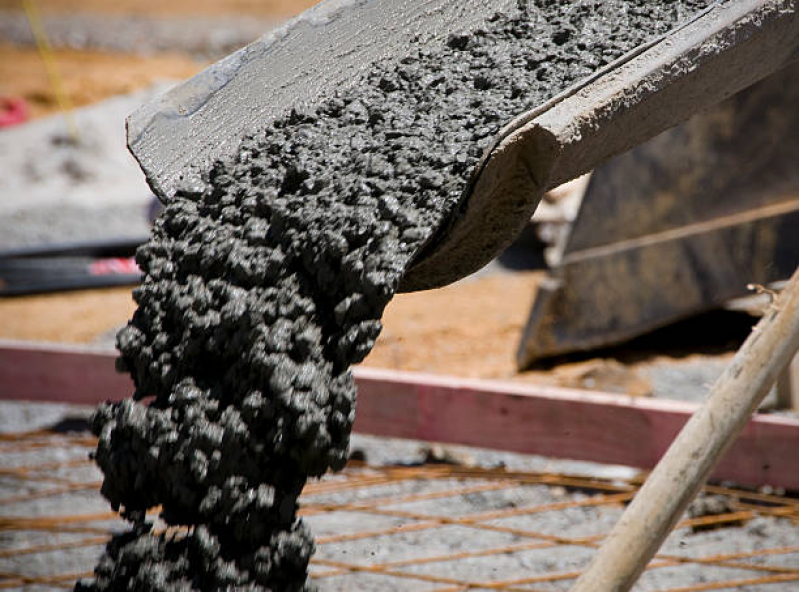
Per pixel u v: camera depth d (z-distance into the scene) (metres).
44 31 72.88
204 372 6.18
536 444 12.77
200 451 5.77
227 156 7.45
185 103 7.80
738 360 6.38
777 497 11.58
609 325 17.42
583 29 7.75
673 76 6.97
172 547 5.82
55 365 15.20
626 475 13.49
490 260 6.92
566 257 17.67
